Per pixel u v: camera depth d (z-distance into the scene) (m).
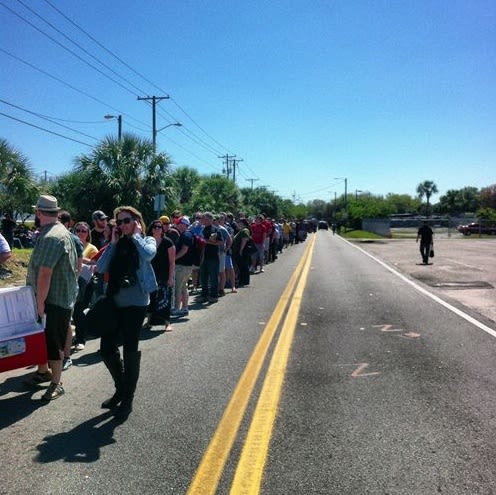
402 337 8.49
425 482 3.88
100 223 9.50
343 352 7.54
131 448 4.48
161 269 8.98
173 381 6.25
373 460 4.22
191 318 10.21
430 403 5.45
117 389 5.42
